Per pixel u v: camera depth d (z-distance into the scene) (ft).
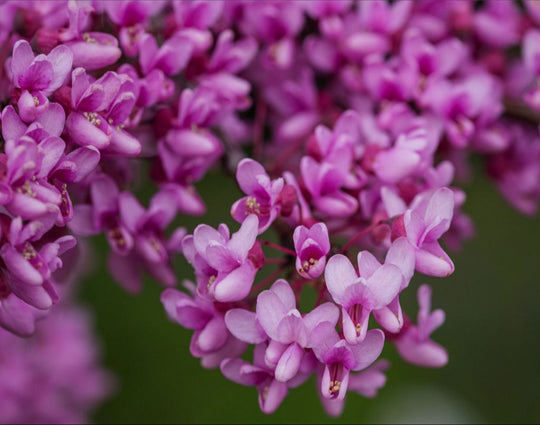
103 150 1.07
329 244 1.03
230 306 1.07
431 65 1.20
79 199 1.13
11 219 1.02
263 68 1.24
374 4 1.20
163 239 1.14
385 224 1.08
